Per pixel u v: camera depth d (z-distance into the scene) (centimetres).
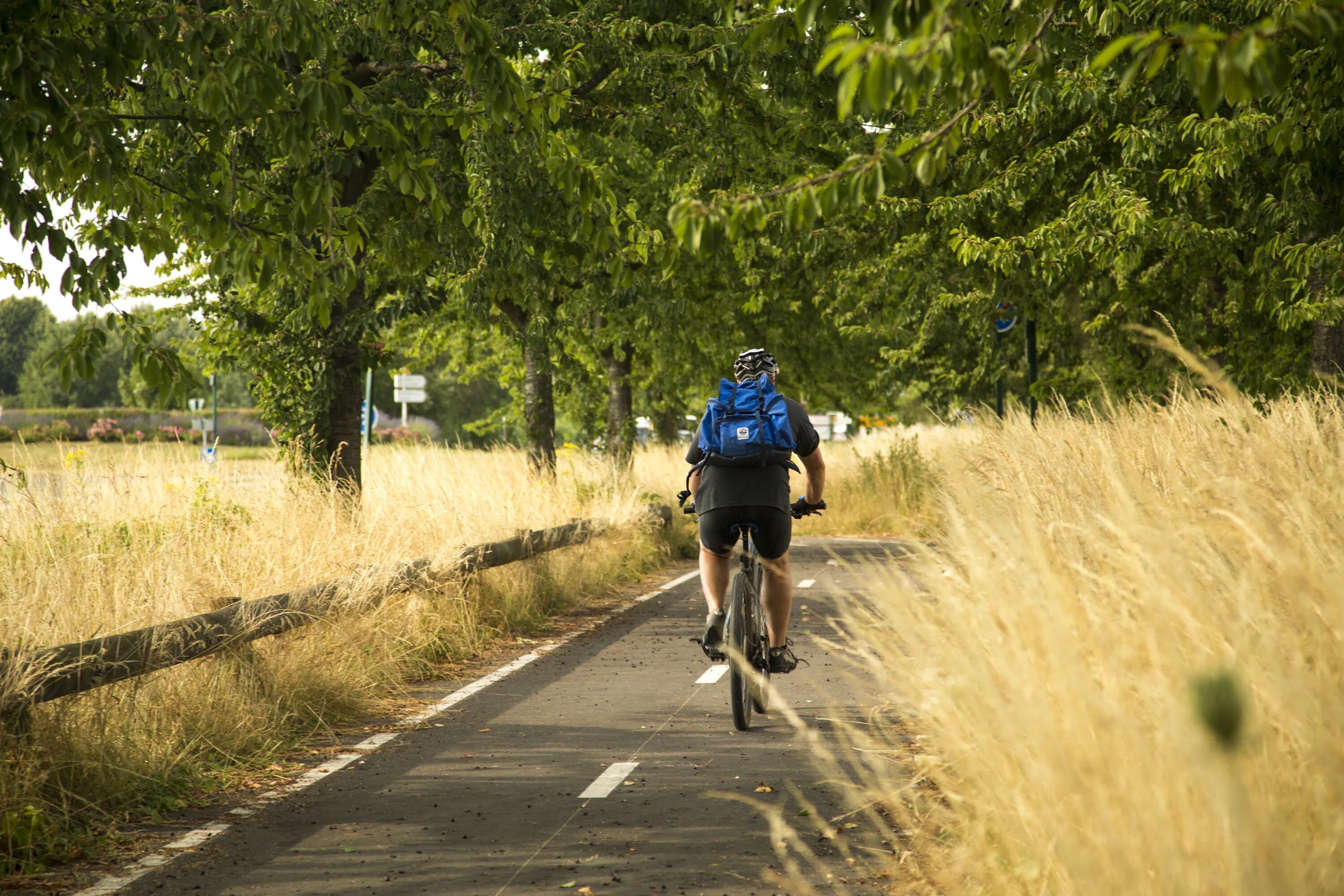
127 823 1248
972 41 790
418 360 7062
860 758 1452
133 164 1970
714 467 1634
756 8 1041
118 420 10044
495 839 1180
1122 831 616
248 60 1416
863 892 988
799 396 7462
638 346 5516
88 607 1623
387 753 1568
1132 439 1509
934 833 934
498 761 1512
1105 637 745
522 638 2608
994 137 2830
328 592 1922
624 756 1522
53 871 1098
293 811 1296
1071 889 684
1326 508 873
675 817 1241
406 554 2483
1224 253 2917
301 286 2470
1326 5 632
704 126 3475
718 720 1728
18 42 1285
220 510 2466
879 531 5288
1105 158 2939
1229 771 570
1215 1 2250
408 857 1128
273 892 1036
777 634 1700
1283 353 3142
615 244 1936
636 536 4050
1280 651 684
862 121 3269
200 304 3666
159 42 1439
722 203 918
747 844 1142
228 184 1711
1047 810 686
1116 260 2873
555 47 3034
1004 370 4859
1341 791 604
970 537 955
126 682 1414
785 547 1647
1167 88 2497
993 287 3906
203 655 1535
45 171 1514
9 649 1238
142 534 2180
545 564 3048
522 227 2872
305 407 3300
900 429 6725
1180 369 3084
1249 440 1121
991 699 749
